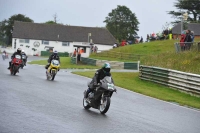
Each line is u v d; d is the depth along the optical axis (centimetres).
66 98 2409
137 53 8306
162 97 3050
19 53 3922
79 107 2092
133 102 2595
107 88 1919
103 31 15738
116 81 4103
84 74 4819
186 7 15275
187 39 4962
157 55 5316
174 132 1625
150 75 4200
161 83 3916
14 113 1684
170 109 2433
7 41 19538
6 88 2623
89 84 2067
